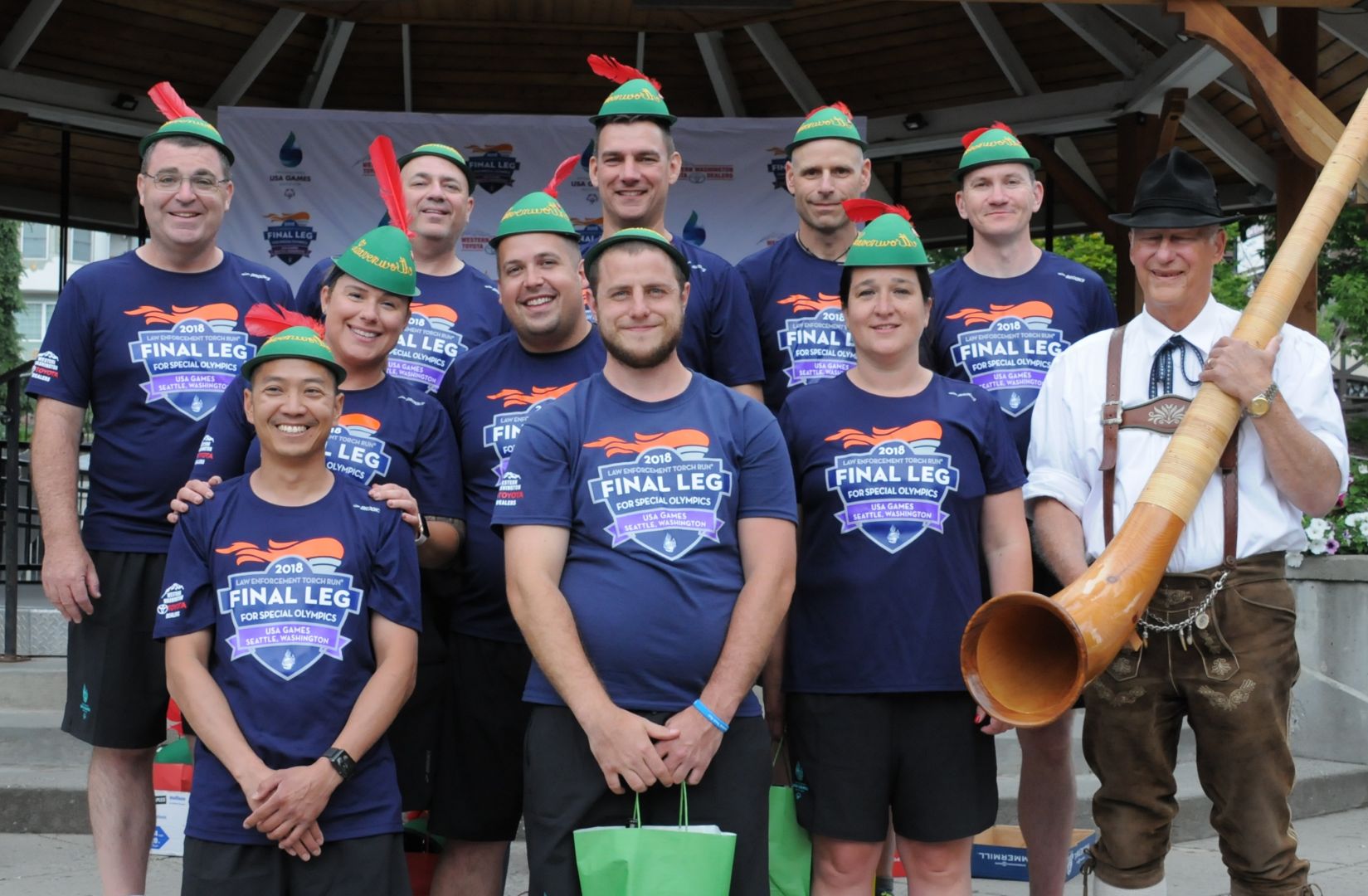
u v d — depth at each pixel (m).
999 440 3.46
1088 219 9.93
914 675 3.28
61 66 9.71
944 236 12.20
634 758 2.86
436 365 4.14
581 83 10.49
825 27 9.83
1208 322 3.35
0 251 26.00
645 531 3.04
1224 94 9.90
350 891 3.12
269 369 3.22
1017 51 9.83
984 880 4.98
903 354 3.44
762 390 4.10
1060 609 2.75
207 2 9.31
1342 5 6.32
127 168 11.34
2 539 8.81
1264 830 3.20
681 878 2.78
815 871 3.39
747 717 3.07
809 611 3.40
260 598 3.18
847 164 4.06
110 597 3.81
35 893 4.50
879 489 3.34
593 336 3.79
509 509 3.08
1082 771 5.82
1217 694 3.19
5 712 6.25
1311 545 6.62
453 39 10.01
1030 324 4.04
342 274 3.60
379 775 3.21
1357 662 6.48
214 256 3.99
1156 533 2.91
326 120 9.09
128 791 3.88
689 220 9.30
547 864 2.98
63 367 3.83
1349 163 3.28
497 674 3.69
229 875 3.07
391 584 3.27
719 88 10.39
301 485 3.28
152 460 3.82
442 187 4.23
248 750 3.07
